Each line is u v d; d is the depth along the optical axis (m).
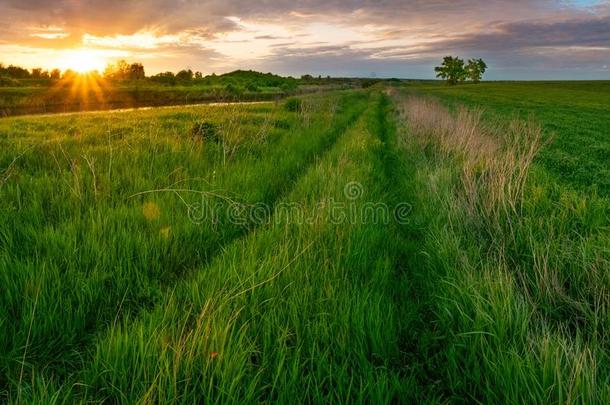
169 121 13.64
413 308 2.89
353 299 2.68
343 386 2.02
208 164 6.86
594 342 2.26
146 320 2.52
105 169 5.96
